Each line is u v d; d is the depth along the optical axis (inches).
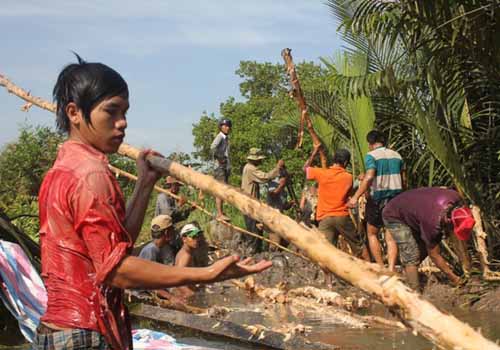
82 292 110.3
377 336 258.5
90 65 115.8
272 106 1273.4
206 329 270.8
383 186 389.7
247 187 515.5
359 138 447.2
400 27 377.4
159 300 331.3
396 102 434.3
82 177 110.0
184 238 374.6
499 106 406.9
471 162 406.3
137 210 134.0
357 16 382.9
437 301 335.6
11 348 258.2
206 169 579.2
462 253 355.6
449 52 381.1
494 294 326.6
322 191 415.8
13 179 658.2
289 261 442.3
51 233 111.4
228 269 109.0
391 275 97.3
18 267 264.1
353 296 358.3
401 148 438.3
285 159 844.0
